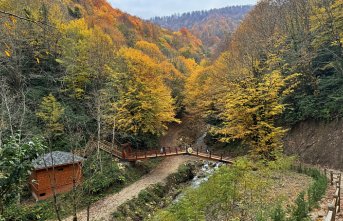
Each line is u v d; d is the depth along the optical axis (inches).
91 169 952.3
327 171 881.5
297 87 1189.1
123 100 1253.7
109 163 1058.1
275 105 887.7
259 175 636.7
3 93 836.0
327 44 1179.9
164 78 1919.3
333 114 1011.3
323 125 1039.0
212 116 1473.9
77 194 835.4
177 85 1973.4
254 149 887.7
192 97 1616.6
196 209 414.3
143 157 1162.6
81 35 1577.3
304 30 1290.6
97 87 1343.5
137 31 3371.1
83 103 1252.5
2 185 252.4
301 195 406.6
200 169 1267.2
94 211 792.9
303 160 1035.9
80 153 984.9
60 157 876.0
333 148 954.1
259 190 516.4
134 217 800.3
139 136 1412.4
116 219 756.0
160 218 411.5
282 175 731.4
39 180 836.0
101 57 1448.1
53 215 743.1
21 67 1195.9
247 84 912.3
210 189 455.8
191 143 1692.9
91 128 1154.0
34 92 1176.8
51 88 1286.9
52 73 1378.0
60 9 1753.2
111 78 1320.1
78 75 1350.9
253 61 1083.3
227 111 992.2
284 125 1230.3
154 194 962.7
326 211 407.5
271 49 1330.0
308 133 1088.8
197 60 3437.5
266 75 906.1
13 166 255.9
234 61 1370.6
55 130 983.6
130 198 884.0
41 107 1032.8
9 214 413.7
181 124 1975.9
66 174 894.4
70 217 753.0
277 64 1272.1
